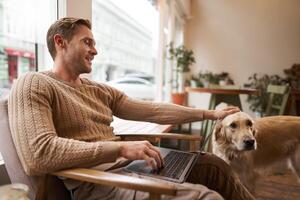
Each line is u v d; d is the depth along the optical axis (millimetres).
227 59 6059
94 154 935
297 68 5648
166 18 4445
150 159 1020
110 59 3797
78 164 935
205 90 3299
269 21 5852
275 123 2197
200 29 6121
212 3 6031
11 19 1852
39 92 1042
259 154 2100
